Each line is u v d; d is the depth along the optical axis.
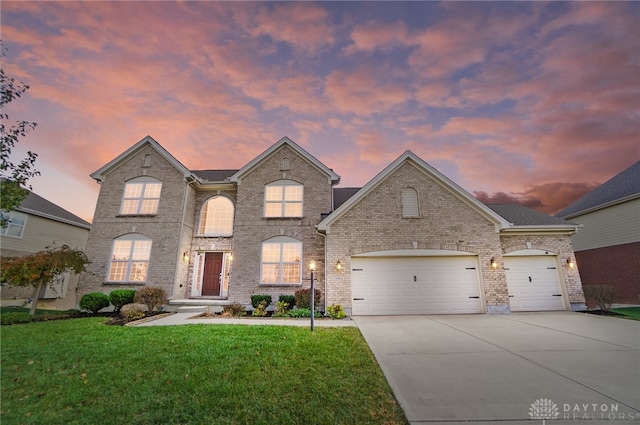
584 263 18.19
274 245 13.87
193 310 12.03
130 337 6.89
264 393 4.07
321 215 14.11
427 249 11.84
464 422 3.37
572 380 4.58
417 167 12.79
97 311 11.30
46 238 17.75
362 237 11.96
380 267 11.90
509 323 9.32
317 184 14.62
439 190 12.49
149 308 11.30
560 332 7.95
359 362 5.36
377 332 8.02
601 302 11.74
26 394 4.01
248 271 13.47
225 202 15.55
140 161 14.85
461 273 11.86
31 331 7.39
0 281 9.26
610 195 17.11
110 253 13.65
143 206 14.31
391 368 5.14
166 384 4.32
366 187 12.32
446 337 7.43
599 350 6.21
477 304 11.56
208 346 6.16
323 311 11.59
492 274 11.65
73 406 3.71
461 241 11.96
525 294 12.28
